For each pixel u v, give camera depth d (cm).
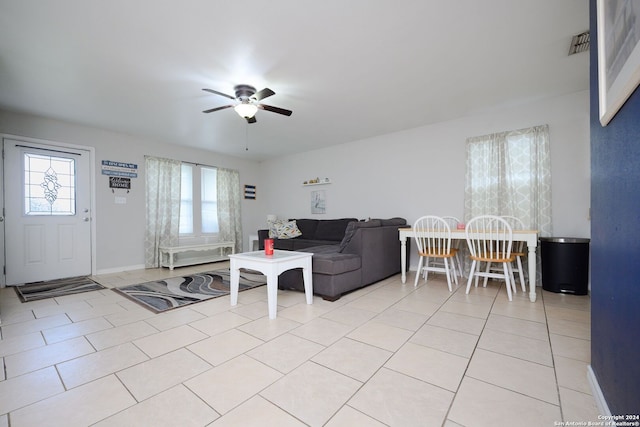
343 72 276
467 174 393
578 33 219
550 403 127
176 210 521
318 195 577
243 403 130
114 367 162
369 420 118
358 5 189
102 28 208
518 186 357
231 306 273
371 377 150
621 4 90
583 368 156
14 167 368
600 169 125
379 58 252
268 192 670
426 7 191
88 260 425
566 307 260
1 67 260
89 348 187
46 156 391
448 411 123
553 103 337
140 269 473
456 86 307
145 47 232
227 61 254
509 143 363
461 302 279
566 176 329
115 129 438
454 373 153
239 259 265
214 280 387
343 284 298
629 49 83
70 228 411
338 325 222
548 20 204
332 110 372
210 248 534
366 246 337
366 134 480
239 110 303
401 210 462
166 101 336
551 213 337
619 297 101
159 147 506
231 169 624
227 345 189
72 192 412
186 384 145
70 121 401
